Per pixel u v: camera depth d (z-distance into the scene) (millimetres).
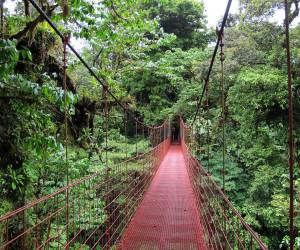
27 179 3854
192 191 7629
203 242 4188
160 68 9602
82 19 4570
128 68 9211
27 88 3176
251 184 10289
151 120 19219
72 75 7355
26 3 4293
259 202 9609
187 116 19469
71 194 4391
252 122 9406
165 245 4156
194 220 5215
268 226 9078
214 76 11398
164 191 7672
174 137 29375
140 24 6125
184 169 11523
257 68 9156
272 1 8398
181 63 17000
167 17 21844
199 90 16047
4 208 3369
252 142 10445
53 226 4047
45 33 4820
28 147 3799
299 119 8266
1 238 3100
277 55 8367
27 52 3025
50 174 4668
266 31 8812
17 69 4023
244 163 12062
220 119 12375
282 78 7930
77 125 6809
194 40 22344
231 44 10742
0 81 3137
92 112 7141
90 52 8445
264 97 8250
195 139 13094
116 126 12219
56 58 5488
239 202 11336
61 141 5719
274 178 9312
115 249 3969
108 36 5539
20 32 3871
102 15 5039
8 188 3531
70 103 3486
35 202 1968
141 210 5871
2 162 3629
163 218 5352
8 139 3602
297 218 6859
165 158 15445
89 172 5738
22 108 3500
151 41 9250
